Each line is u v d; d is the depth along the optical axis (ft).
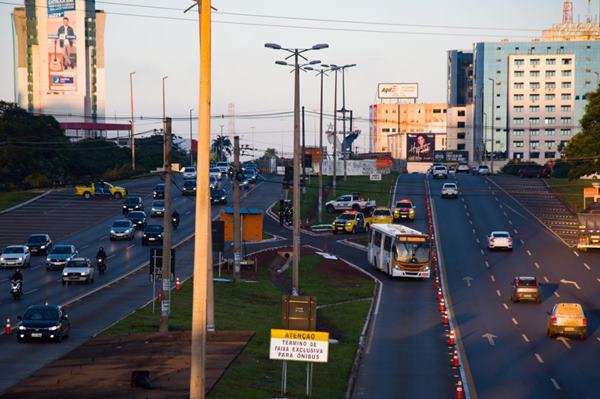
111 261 284.61
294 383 128.36
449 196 464.65
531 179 568.82
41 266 277.03
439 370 148.15
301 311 114.42
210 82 87.20
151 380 119.14
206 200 87.15
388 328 194.08
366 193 490.49
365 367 150.51
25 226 374.84
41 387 114.21
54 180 520.83
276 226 385.50
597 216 323.16
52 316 153.38
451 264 301.63
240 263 262.67
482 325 199.52
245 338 159.12
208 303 161.48
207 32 86.53
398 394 127.95
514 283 235.40
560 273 282.56
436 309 221.87
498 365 153.58
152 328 165.37
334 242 347.56
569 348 171.12
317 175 607.37
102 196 457.68
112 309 191.62
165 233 160.04
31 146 544.21
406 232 275.39
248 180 526.16
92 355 138.51
